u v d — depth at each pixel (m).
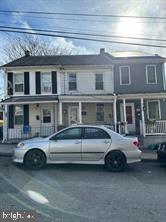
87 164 11.57
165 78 25.09
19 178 9.02
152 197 7.15
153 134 21.12
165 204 6.59
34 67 24.34
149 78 25.09
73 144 10.64
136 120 24.38
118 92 24.52
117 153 10.59
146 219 5.60
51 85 24.45
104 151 10.62
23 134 22.95
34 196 7.07
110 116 24.33
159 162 12.34
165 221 5.50
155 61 25.06
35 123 23.77
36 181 8.66
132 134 22.14
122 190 7.80
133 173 10.25
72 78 24.83
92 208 6.24
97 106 24.45
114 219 5.58
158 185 8.43
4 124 23.08
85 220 5.50
